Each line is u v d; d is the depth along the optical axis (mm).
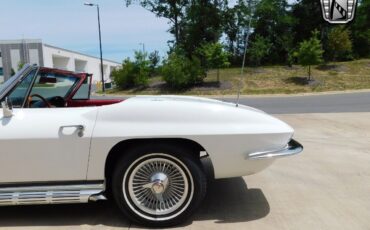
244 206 3947
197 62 28516
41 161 3371
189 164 3385
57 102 4688
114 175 3418
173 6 43875
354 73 29125
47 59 60938
